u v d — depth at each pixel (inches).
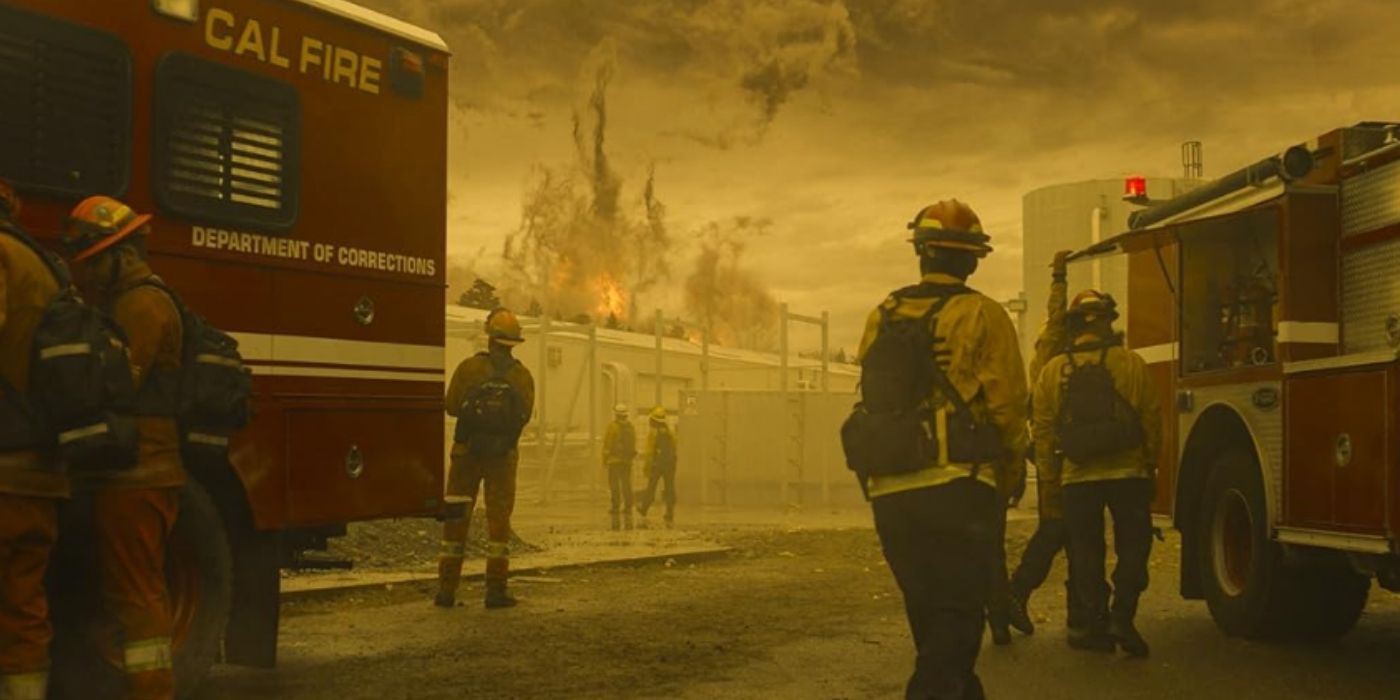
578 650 314.8
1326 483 291.1
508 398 382.3
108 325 191.6
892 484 188.1
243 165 259.0
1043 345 339.9
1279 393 314.5
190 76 249.9
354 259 280.5
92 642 228.7
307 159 271.7
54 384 184.2
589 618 368.2
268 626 261.4
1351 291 308.0
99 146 234.8
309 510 267.9
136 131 241.1
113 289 209.0
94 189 233.8
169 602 229.0
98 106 235.1
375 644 322.3
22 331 188.2
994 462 188.2
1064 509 307.9
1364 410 277.7
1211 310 354.3
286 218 266.7
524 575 478.9
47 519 190.9
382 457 285.0
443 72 303.9
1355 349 305.3
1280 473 311.4
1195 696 263.7
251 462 256.8
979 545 186.4
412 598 408.8
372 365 283.6
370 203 284.8
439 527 539.8
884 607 394.6
